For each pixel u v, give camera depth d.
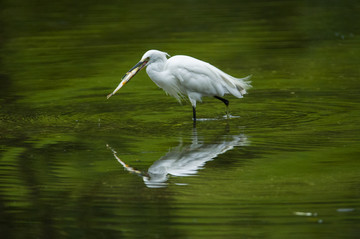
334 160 10.23
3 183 9.51
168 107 14.80
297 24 25.70
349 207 8.20
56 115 14.08
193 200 8.65
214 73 13.62
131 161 10.51
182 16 27.88
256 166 10.04
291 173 9.63
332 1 30.83
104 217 8.19
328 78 17.28
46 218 8.25
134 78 18.50
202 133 12.25
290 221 7.84
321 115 13.48
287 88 16.33
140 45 22.19
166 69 13.75
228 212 8.17
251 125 12.80
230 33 24.08
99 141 11.81
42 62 20.22
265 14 28.06
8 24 26.69
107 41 23.11
